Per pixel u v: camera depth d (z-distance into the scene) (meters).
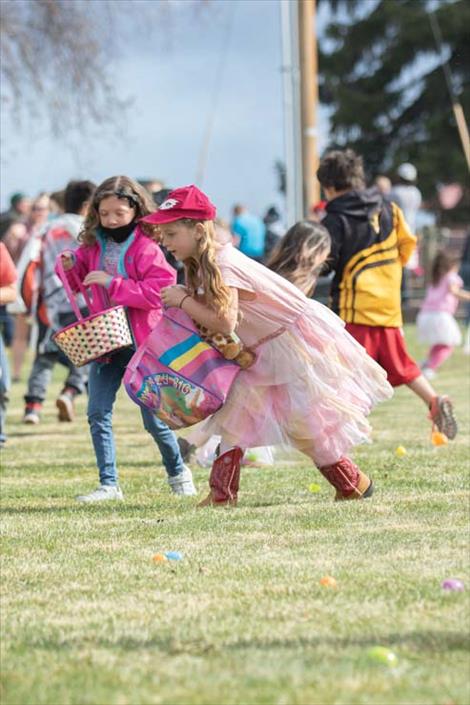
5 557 10.96
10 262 18.27
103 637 8.40
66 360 24.20
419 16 90.81
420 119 93.75
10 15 41.62
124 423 23.62
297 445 13.30
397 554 10.67
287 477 15.76
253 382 12.92
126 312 14.03
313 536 11.55
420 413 23.73
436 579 9.75
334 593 9.38
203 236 12.35
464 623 8.59
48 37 41.84
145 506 13.77
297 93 36.69
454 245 81.06
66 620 8.86
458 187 87.31
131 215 14.06
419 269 57.06
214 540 11.49
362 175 17.47
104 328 13.81
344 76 95.94
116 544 11.45
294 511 12.95
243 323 12.78
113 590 9.67
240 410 12.95
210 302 12.29
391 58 92.88
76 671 7.72
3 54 41.25
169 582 9.88
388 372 17.47
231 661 7.83
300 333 12.91
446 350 32.72
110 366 14.49
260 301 12.70
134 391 12.75
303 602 9.16
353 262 17.23
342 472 13.47
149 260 13.95
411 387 17.53
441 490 14.21
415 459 17.09
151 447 19.88
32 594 9.61
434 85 91.44
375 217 17.28
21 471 17.30
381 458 17.27
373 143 94.56
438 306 32.88
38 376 23.73
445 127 88.81
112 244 14.21
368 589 9.48
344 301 17.28
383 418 22.91
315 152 37.09
